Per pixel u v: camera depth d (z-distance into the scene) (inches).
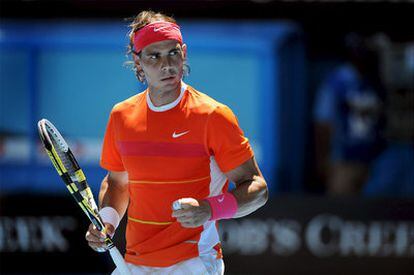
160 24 544.7
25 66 1392.7
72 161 576.1
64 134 1403.8
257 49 1376.7
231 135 544.1
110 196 601.0
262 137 1392.7
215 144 545.0
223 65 1384.1
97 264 1275.8
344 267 1279.5
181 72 550.0
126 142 558.9
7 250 1278.3
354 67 1378.0
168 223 556.4
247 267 1264.8
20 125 1403.8
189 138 544.7
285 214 1270.9
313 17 1350.9
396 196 1369.3
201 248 560.4
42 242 1280.8
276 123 1390.3
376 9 1344.7
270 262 1267.2
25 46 1382.9
